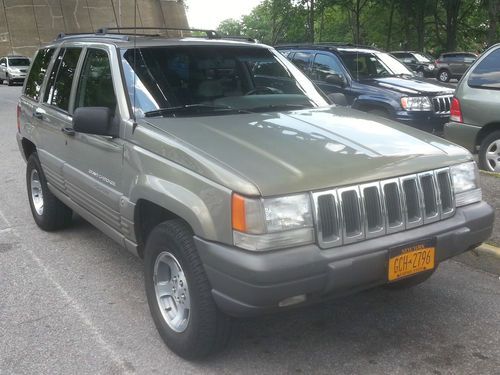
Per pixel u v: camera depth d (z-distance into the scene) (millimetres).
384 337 3582
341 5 39875
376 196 3025
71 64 4859
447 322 3754
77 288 4375
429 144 3549
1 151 10242
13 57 31688
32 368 3270
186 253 3068
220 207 2848
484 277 4465
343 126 3680
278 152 3105
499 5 34000
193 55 4277
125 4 50562
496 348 3430
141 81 3938
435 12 40500
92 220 4379
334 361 3312
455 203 3393
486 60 7309
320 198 2865
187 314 3256
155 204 3430
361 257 2912
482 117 7184
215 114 3867
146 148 3475
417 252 3107
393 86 9328
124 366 3281
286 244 2789
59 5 47781
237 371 3217
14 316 3916
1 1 45938
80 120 3760
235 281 2779
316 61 10438
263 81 4453
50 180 5137
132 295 4246
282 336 3605
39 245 5336
